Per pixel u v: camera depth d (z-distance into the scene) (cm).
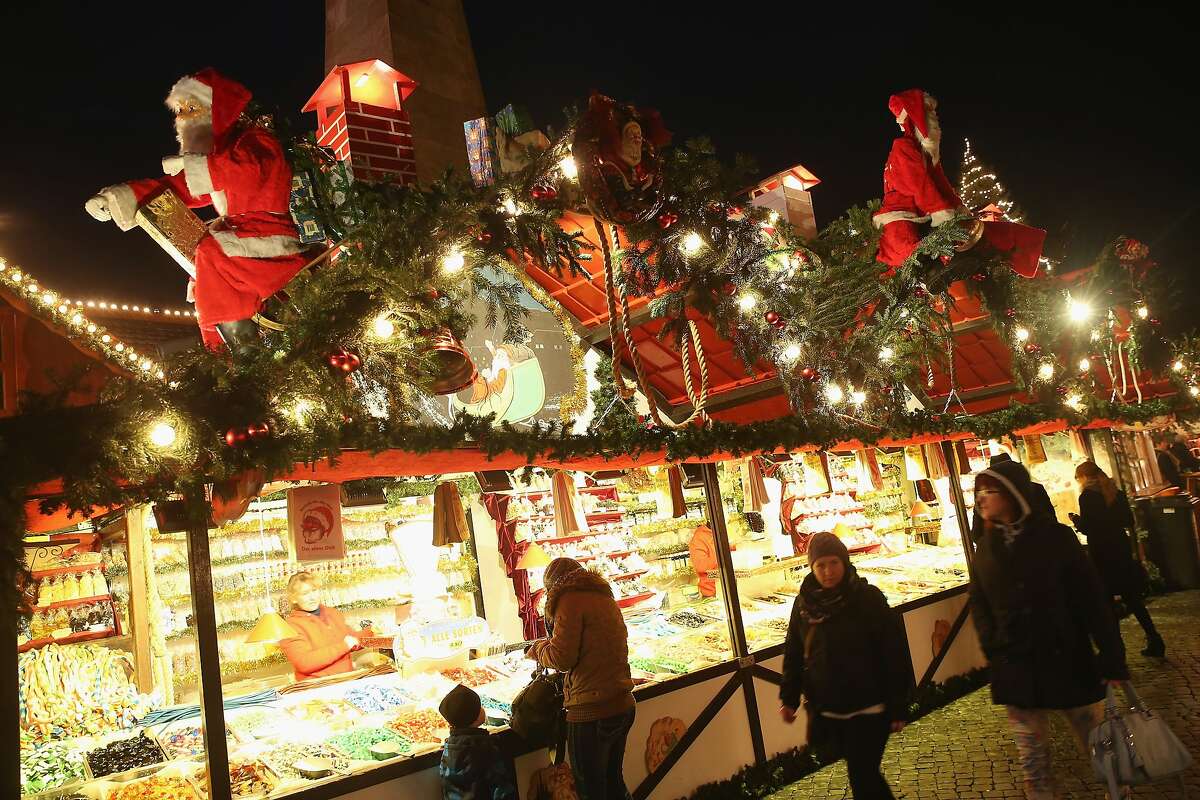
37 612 582
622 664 460
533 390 660
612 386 710
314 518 479
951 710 693
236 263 403
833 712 427
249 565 675
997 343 972
